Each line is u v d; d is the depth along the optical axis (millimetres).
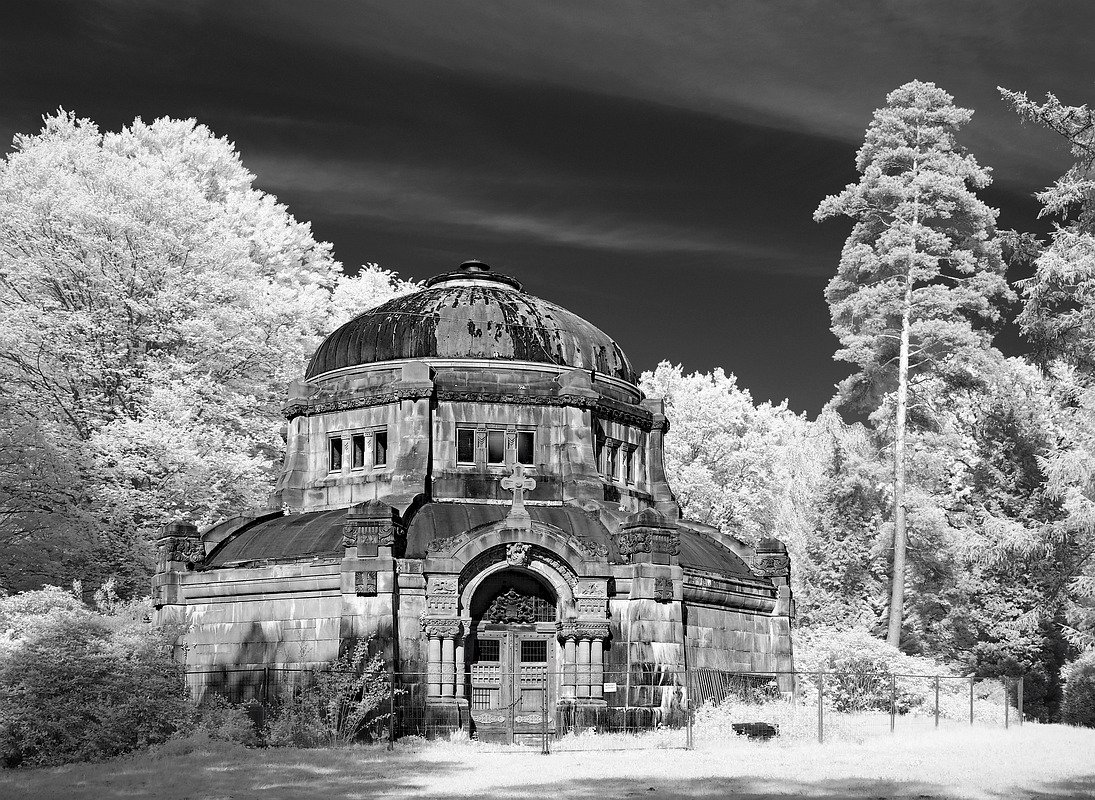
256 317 66375
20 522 55969
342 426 51625
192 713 39781
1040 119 49656
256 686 45000
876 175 68500
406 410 49719
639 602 45250
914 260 65438
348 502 50375
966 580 64062
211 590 46656
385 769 31672
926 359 67812
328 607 44438
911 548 67562
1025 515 62438
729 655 49906
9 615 44031
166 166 76438
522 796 26125
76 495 57125
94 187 65562
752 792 26625
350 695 41406
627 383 55750
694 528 56344
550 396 50719
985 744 37344
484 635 44781
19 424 54281
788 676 52812
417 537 45562
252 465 58781
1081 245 48156
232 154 90375
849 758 33469
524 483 45969
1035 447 63844
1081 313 48812
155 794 27250
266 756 34875
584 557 44812
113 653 37219
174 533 48250
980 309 65438
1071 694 53312
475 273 57438
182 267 66562
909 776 29234
